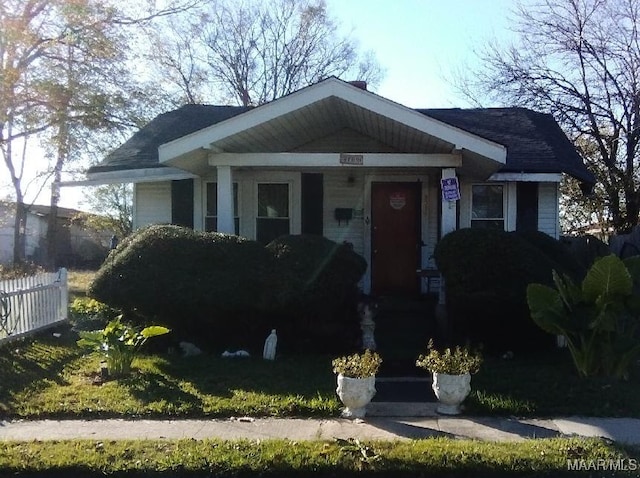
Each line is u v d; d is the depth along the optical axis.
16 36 20.42
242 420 6.82
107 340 8.42
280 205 13.77
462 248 9.66
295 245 9.96
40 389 7.84
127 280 9.80
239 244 9.96
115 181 13.74
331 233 13.75
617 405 7.17
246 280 9.69
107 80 22.91
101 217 33.78
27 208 28.53
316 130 12.45
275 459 5.43
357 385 6.83
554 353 9.71
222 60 38.38
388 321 11.55
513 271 9.46
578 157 14.44
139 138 15.38
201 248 9.91
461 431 6.39
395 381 8.48
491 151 10.15
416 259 13.64
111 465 5.37
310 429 6.48
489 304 9.41
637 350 8.07
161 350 10.02
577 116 23.22
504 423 6.66
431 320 11.56
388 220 13.73
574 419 6.79
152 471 5.30
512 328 9.74
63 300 11.30
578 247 16.31
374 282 13.66
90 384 8.08
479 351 9.73
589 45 22.83
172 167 12.69
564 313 8.16
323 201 13.77
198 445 5.83
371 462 5.37
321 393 7.55
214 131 10.53
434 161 10.71
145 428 6.56
